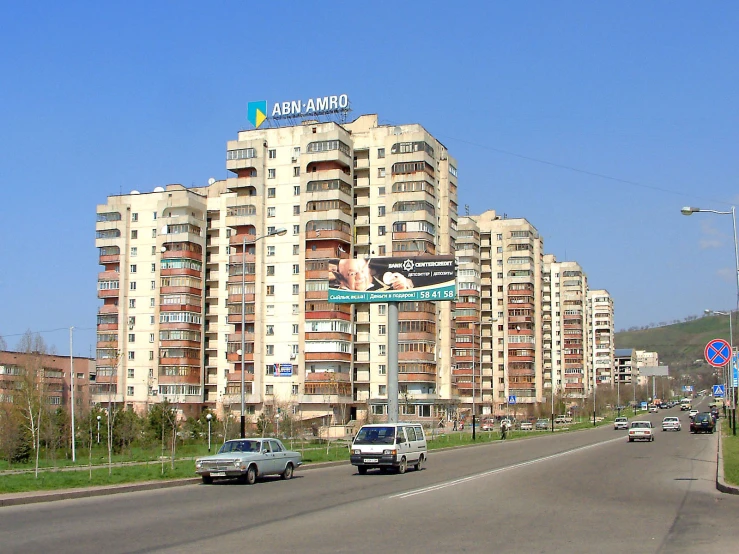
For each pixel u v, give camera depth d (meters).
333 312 95.38
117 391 104.50
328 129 99.62
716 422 100.94
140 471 36.28
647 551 15.16
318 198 97.50
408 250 97.38
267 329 99.06
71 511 22.62
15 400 68.12
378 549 15.52
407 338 98.62
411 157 99.19
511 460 45.81
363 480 33.09
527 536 17.19
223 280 106.44
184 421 81.75
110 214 108.12
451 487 29.17
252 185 101.12
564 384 184.75
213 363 105.50
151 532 18.05
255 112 108.00
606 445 63.25
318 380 94.88
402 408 97.81
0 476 33.41
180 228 104.31
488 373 138.25
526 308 138.75
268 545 16.05
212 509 22.77
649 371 167.25
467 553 15.04
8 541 16.80
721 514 20.77
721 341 36.22
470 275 128.88
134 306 106.44
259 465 32.47
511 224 141.25
